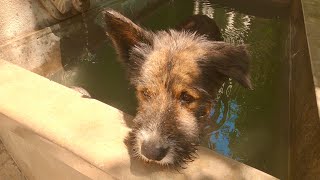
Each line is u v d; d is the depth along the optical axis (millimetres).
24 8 503
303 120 344
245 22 764
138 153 241
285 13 810
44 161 316
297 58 489
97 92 509
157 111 263
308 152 293
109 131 264
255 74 571
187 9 828
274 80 556
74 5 558
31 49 508
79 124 271
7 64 359
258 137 439
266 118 471
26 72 344
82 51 593
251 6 841
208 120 365
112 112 286
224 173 227
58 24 555
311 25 415
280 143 430
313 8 464
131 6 727
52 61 541
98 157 243
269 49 649
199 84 286
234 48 296
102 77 546
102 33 634
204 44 310
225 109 468
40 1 528
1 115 300
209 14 801
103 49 618
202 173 228
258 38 691
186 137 256
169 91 276
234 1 864
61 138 260
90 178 266
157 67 288
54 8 540
